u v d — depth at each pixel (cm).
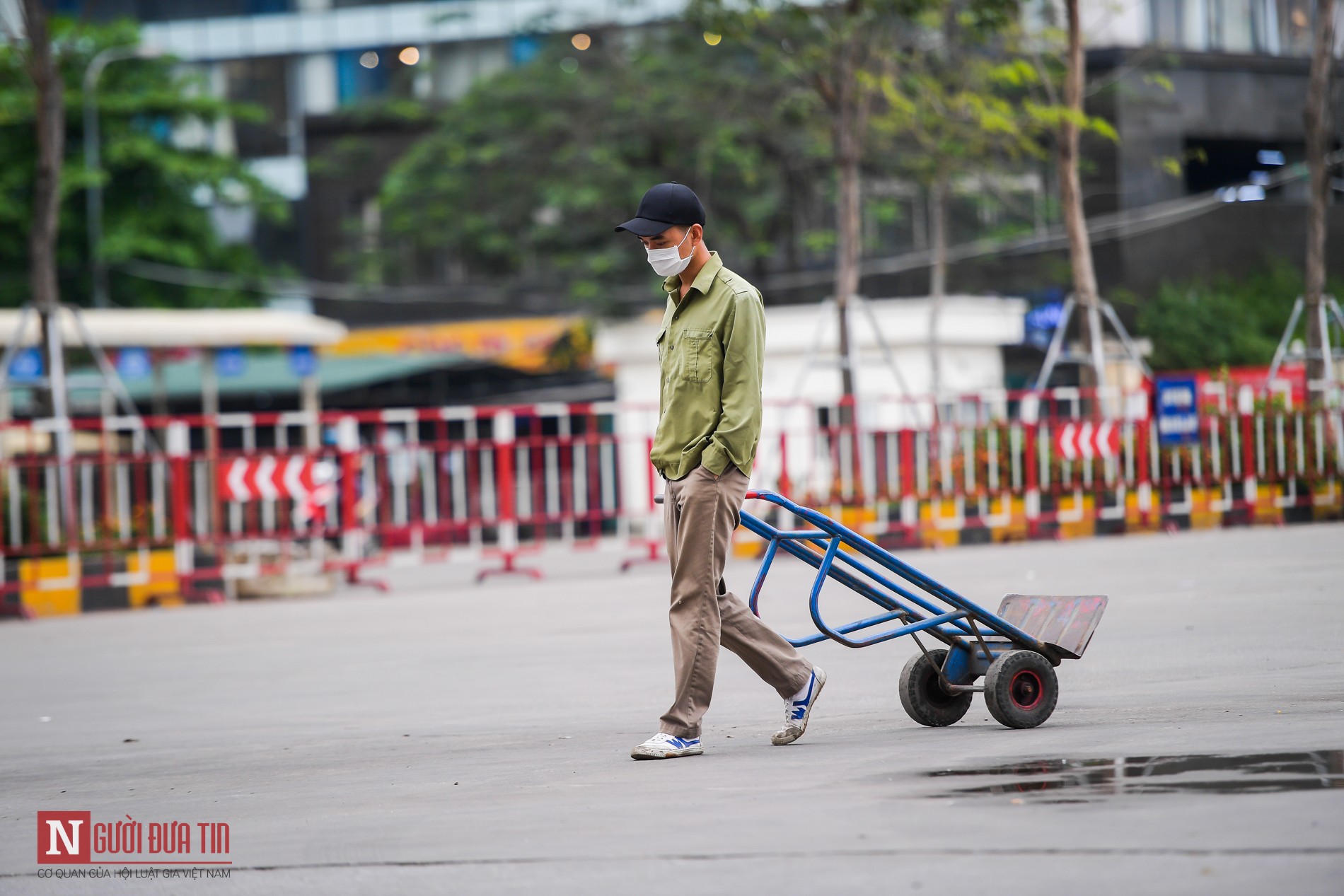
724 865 1000
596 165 8275
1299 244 9112
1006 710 1471
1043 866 938
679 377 1474
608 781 1351
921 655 1551
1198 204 8850
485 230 8656
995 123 5316
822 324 5428
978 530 5006
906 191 8631
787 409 4822
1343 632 2148
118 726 1995
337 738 1772
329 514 4284
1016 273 8838
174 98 9725
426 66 10594
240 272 10194
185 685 2411
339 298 10612
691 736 1468
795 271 9012
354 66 11081
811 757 1402
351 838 1178
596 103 8500
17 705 2267
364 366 9244
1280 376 7706
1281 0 9138
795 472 7250
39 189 4362
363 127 10925
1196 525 5262
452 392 9638
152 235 9638
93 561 4116
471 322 9888
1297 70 9131
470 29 10912
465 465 6012
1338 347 5906
